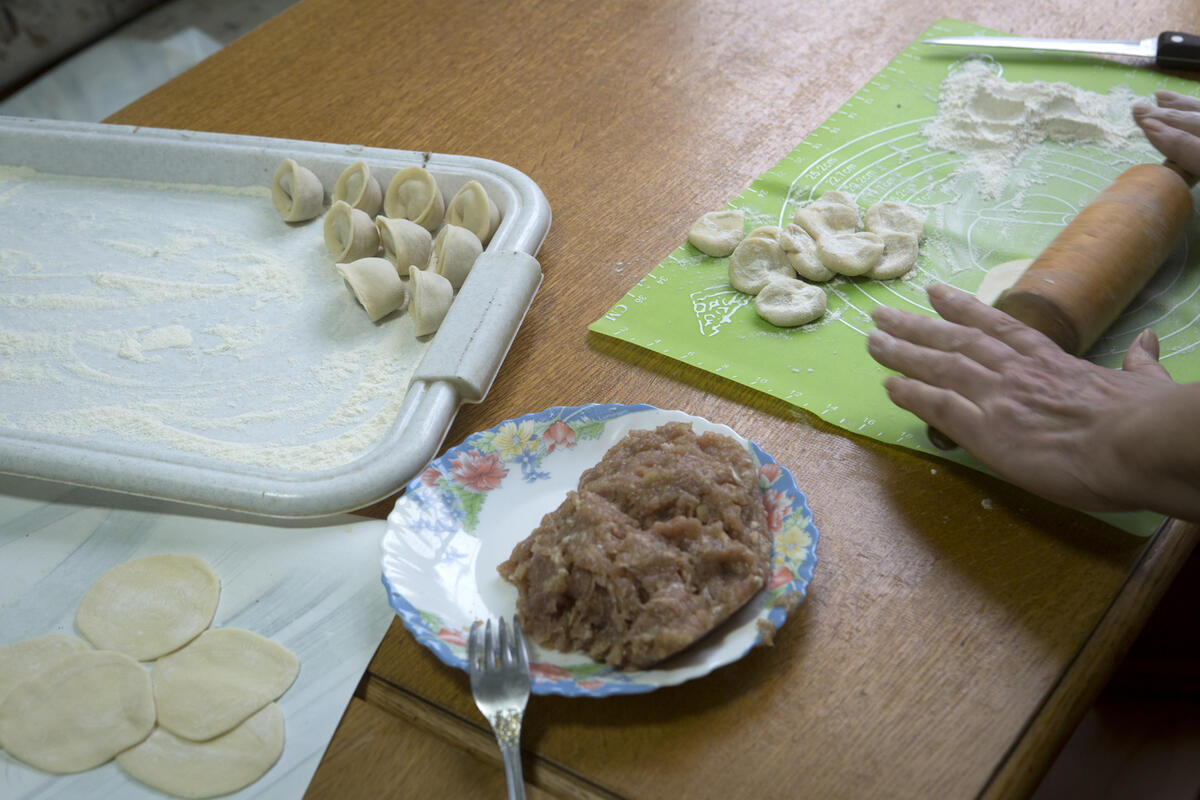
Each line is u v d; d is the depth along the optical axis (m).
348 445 0.95
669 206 1.19
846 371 0.95
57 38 2.04
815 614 0.76
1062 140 1.24
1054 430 0.78
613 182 1.24
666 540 0.73
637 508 0.75
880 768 0.67
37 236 1.26
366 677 0.76
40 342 1.11
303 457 0.94
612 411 0.88
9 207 1.31
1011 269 1.04
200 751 0.72
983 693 0.71
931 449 0.87
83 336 1.12
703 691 0.72
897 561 0.79
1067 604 0.76
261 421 0.99
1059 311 0.89
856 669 0.73
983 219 1.13
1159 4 1.47
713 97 1.37
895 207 1.12
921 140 1.25
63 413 1.02
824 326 1.01
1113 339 0.97
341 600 0.81
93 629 0.80
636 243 1.15
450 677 0.74
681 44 1.48
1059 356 0.83
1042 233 1.10
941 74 1.37
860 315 1.02
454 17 1.59
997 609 0.76
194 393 1.03
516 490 0.85
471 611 0.76
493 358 0.98
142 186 1.34
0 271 1.21
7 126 1.36
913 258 1.06
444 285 1.06
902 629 0.75
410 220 1.20
